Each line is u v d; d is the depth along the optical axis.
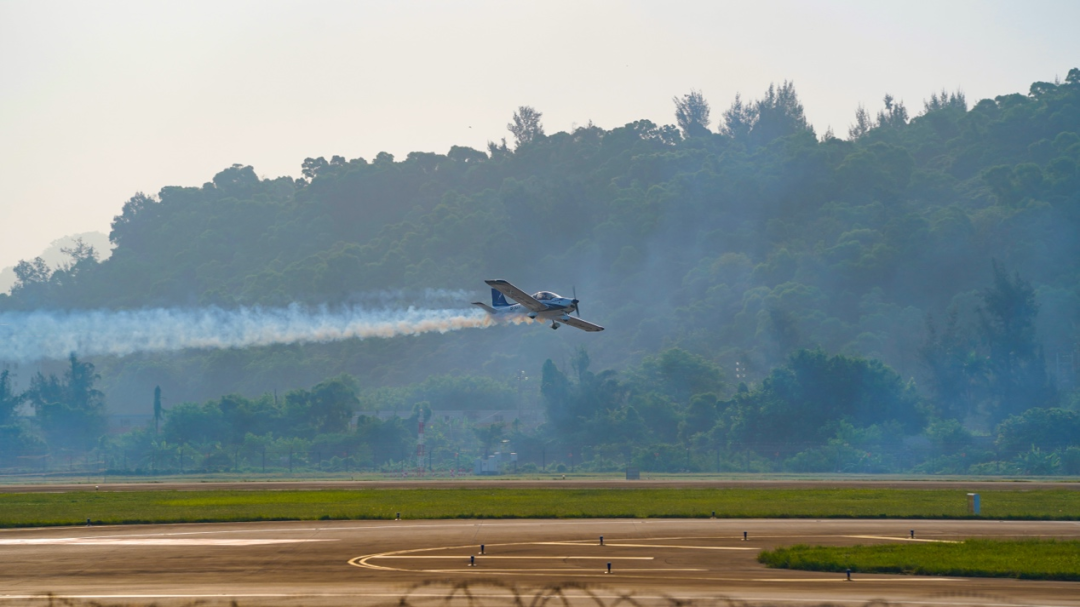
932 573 131.38
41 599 117.94
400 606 113.62
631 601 116.06
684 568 135.88
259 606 113.81
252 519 195.38
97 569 135.50
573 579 127.88
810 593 119.94
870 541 163.62
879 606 113.75
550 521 191.25
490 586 123.62
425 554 147.62
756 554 148.38
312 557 145.12
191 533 173.62
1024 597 118.06
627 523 187.25
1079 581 127.81
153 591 121.38
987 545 153.50
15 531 178.12
